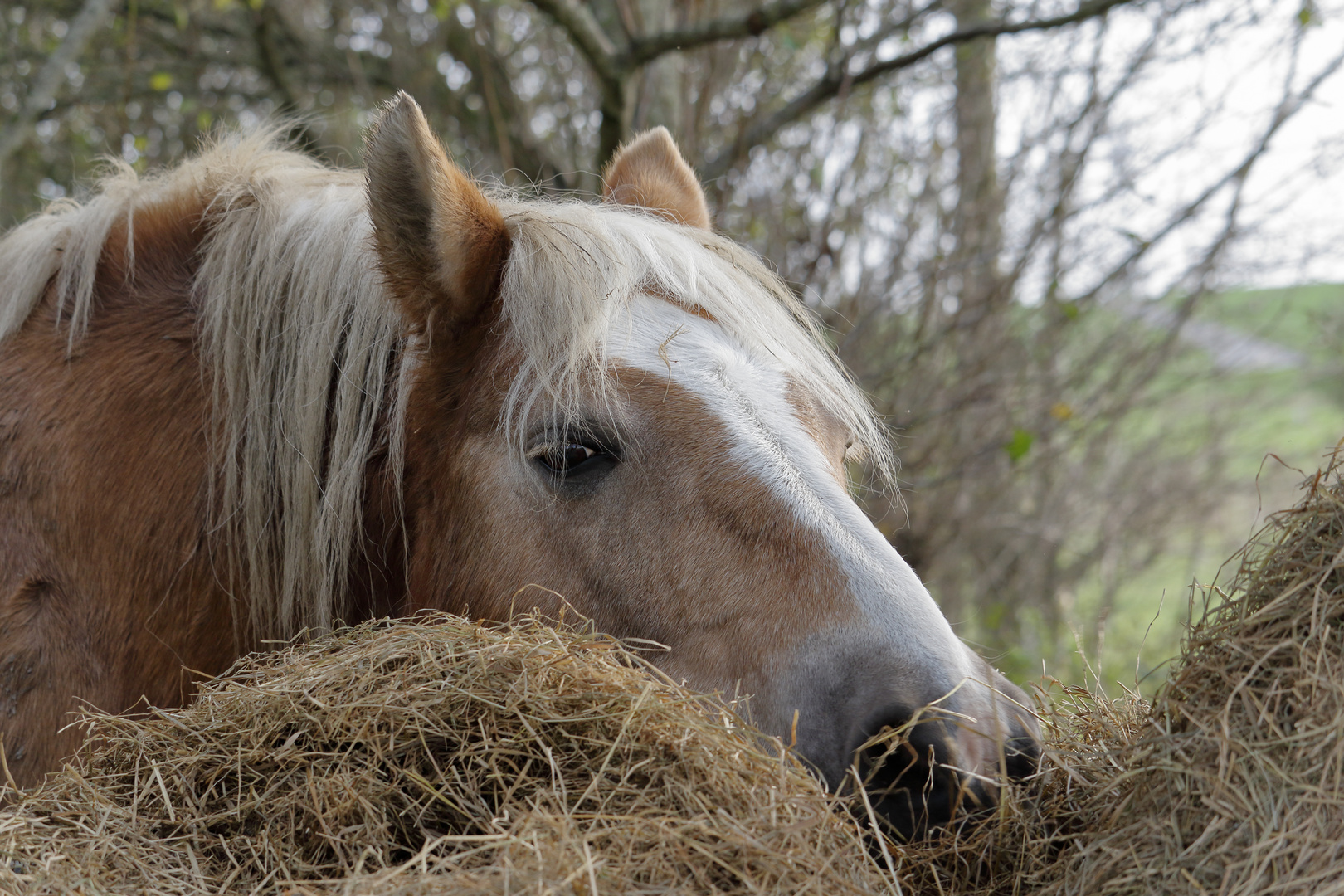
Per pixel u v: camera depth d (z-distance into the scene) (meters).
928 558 5.04
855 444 2.18
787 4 3.54
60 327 1.98
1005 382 4.87
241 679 1.91
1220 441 6.58
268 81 5.68
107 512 1.88
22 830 1.34
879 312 4.62
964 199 4.89
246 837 1.38
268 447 1.93
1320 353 7.68
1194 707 1.39
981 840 1.46
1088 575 6.06
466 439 1.82
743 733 1.46
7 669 1.80
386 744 1.41
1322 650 1.28
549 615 1.74
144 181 2.27
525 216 1.88
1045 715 1.73
